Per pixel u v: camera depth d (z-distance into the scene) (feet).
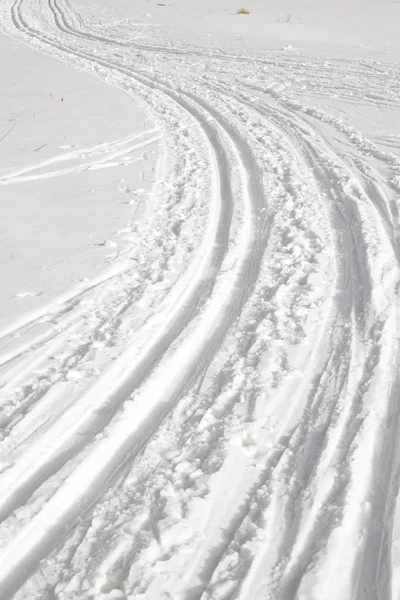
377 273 16.98
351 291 16.40
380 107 36.22
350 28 67.00
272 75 46.96
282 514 9.61
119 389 13.26
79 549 9.37
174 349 14.38
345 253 18.66
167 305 16.49
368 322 14.74
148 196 24.86
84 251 20.07
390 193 23.00
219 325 15.48
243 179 26.05
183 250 19.72
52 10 90.79
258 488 10.19
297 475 10.35
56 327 15.84
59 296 17.33
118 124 35.73
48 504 10.27
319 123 33.76
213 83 45.11
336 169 26.03
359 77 44.32
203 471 10.68
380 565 8.67
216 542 9.27
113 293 17.37
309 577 8.45
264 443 11.17
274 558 8.87
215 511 9.79
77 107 39.88
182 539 9.32
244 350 14.16
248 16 79.00
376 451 10.82
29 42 68.80
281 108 37.37
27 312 16.57
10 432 12.01
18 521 9.98
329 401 12.13
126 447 11.57
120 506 10.14
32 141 32.89
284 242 19.67
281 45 58.95
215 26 72.23
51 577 8.98
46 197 25.22
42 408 12.69
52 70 52.85
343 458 10.57
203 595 8.40
